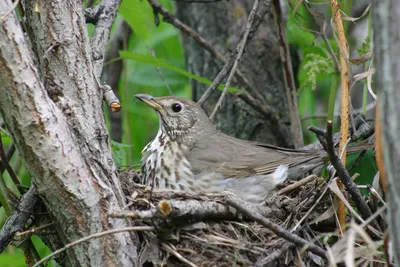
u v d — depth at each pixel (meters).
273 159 12.84
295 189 11.62
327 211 10.33
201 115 13.48
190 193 10.56
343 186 10.48
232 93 13.97
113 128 15.77
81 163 8.73
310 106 15.92
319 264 9.99
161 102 13.35
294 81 14.69
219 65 15.26
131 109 16.38
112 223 8.83
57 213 8.77
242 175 12.60
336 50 13.34
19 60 8.23
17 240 9.73
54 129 8.52
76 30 9.27
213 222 10.01
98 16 10.79
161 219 9.05
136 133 16.34
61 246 9.62
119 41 15.99
